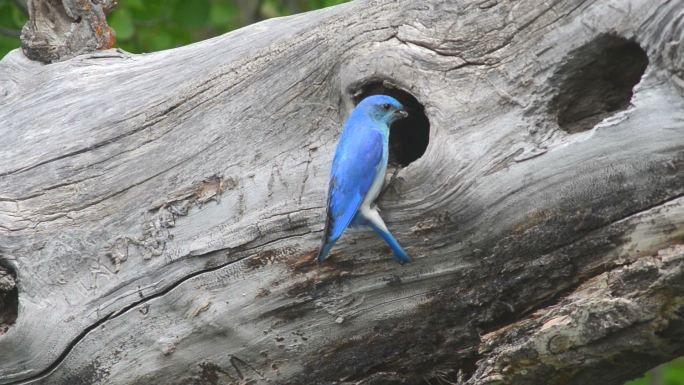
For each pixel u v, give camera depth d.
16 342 10.16
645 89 8.12
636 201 8.20
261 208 9.56
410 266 9.08
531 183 8.55
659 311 8.10
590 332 8.31
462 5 9.05
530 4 8.74
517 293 8.84
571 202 8.44
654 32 8.04
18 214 10.34
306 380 9.70
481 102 8.86
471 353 9.26
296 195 9.48
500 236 8.74
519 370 8.76
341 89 9.57
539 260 8.66
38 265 10.17
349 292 9.27
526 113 8.70
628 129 8.15
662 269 8.05
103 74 11.02
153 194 10.04
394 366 9.51
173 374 9.93
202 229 9.76
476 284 8.96
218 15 18.98
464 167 8.76
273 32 10.19
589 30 8.42
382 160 8.88
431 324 9.22
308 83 9.71
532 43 8.72
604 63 8.63
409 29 9.26
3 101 11.25
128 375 9.98
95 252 10.06
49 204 10.32
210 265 9.66
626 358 8.48
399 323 9.28
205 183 9.87
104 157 10.32
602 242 8.39
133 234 9.98
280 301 9.45
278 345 9.59
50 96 11.02
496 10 8.89
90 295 10.01
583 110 8.86
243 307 9.55
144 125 10.30
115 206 10.14
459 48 9.02
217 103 10.08
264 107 9.84
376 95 9.08
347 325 9.38
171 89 10.36
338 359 9.55
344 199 8.82
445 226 8.88
